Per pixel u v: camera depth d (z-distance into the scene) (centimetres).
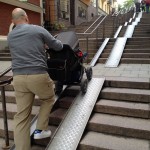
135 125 388
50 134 373
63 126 396
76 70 466
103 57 814
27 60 329
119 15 1483
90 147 359
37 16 1324
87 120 405
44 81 334
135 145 356
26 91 336
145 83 487
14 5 1104
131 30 1126
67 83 477
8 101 516
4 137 425
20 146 330
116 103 452
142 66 693
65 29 1516
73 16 1994
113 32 1202
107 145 357
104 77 543
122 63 755
